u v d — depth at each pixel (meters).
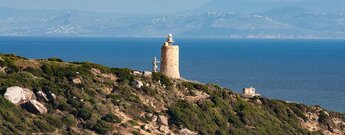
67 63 114.50
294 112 127.50
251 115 117.00
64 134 92.75
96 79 110.06
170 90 116.19
